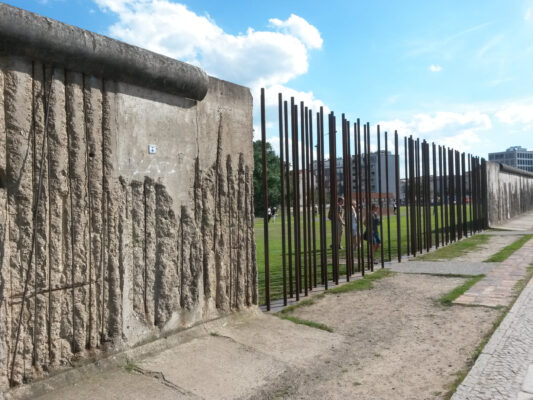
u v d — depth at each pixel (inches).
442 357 179.5
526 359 165.0
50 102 141.0
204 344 184.5
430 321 226.1
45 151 139.6
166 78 174.7
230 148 215.5
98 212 154.6
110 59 152.9
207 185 201.8
